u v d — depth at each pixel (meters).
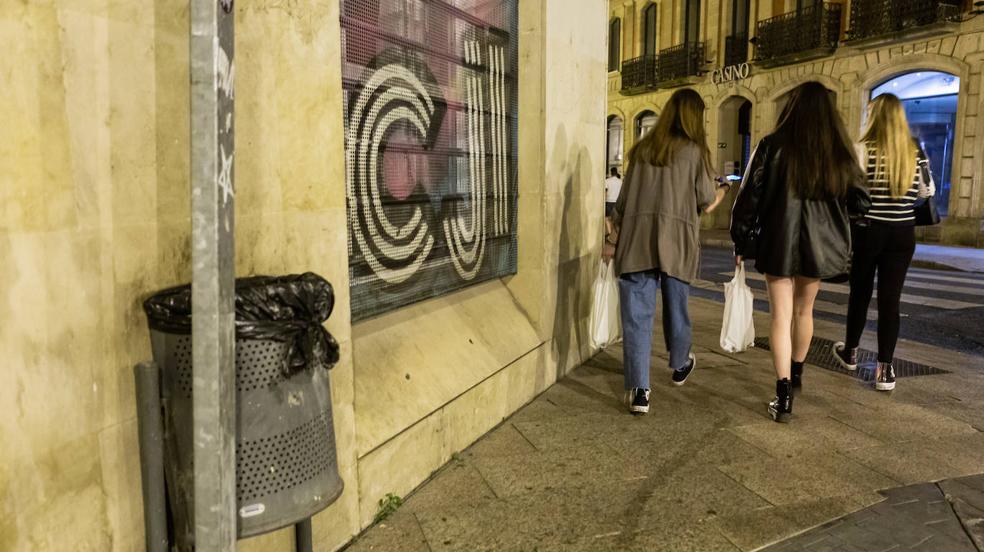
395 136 3.14
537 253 4.36
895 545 2.56
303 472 1.80
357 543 2.59
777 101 22.97
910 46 18.50
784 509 2.84
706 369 4.98
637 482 3.09
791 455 3.40
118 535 1.64
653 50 28.48
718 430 3.74
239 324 1.67
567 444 3.54
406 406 2.96
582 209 5.05
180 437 1.67
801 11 21.42
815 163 3.71
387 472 2.82
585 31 4.94
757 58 22.81
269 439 1.72
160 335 1.66
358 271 2.94
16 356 1.37
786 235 3.79
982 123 16.95
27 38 1.37
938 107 18.58
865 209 3.86
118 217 1.60
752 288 9.96
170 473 1.69
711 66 25.58
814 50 20.80
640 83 28.41
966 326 7.23
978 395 4.42
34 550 1.42
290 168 2.21
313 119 2.30
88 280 1.53
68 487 1.50
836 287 9.92
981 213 17.17
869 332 6.61
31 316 1.40
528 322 4.36
